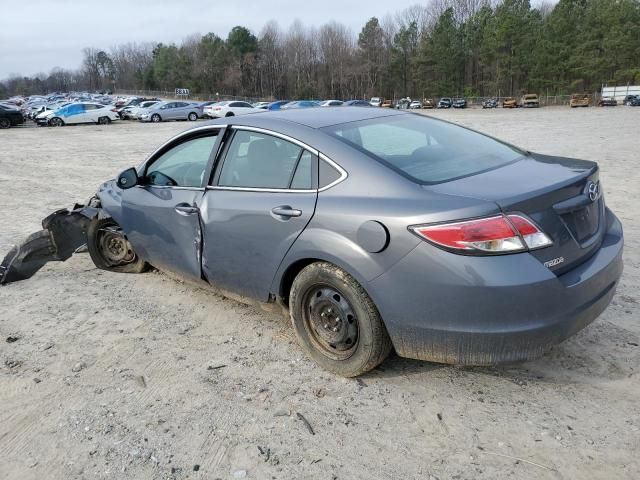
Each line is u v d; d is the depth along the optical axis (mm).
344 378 3371
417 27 96500
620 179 9836
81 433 2936
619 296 4383
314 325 3434
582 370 3361
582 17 76812
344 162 3199
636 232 6316
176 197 4156
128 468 2666
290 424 2963
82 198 9820
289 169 3449
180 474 2619
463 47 89000
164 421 3018
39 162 15727
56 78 189875
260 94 111250
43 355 3783
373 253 2926
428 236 2746
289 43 112250
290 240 3314
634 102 54344
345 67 102750
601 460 2615
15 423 3043
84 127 34000
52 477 2625
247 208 3564
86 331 4125
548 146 16109
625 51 72938
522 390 3189
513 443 2756
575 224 3008
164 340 3955
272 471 2623
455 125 4141
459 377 3346
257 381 3385
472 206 2705
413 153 3342
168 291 4848
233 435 2889
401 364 3508
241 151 3770
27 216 8289
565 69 76250
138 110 40344
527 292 2678
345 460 2680
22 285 5113
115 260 5340
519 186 2900
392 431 2881
